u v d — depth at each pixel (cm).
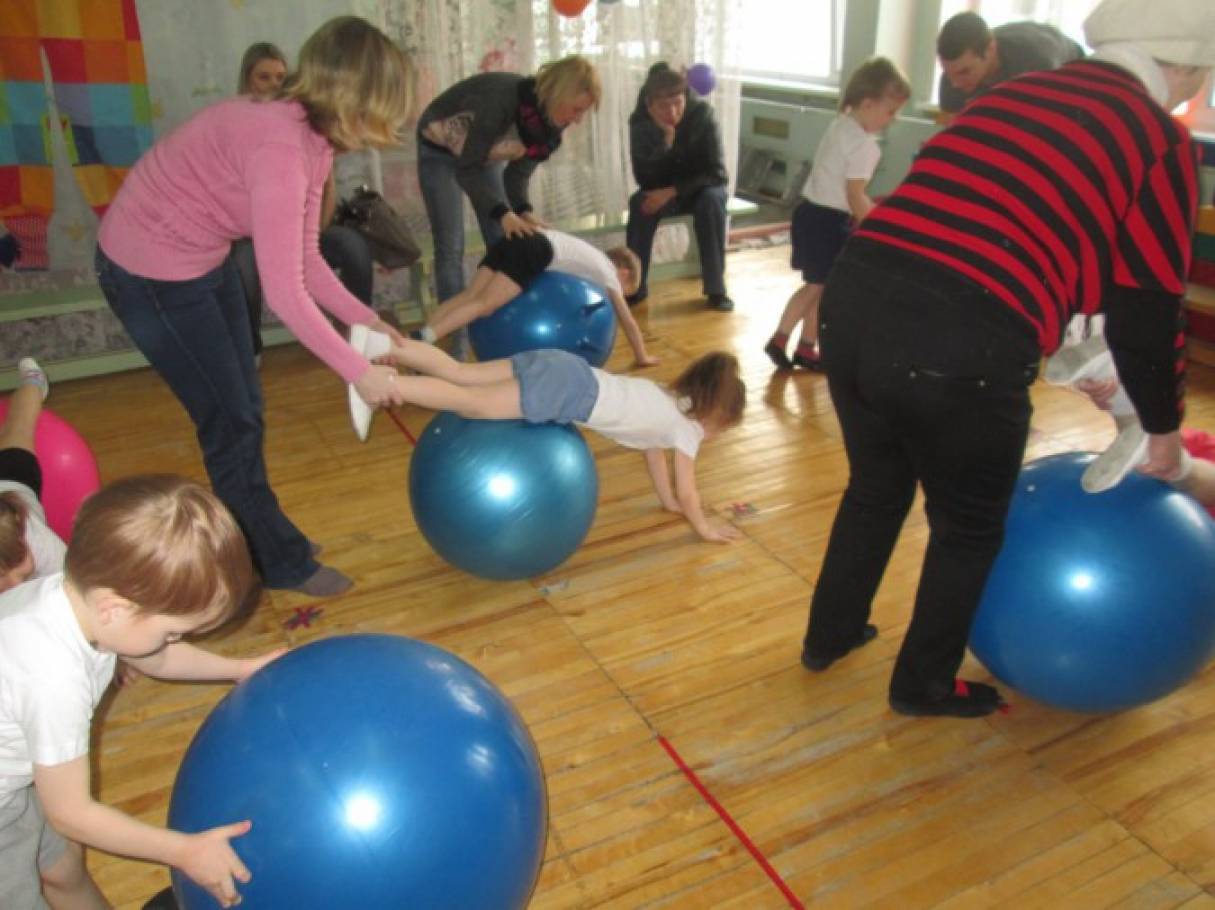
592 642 226
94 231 392
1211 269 396
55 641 111
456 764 123
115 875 169
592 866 168
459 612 238
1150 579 170
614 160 495
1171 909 159
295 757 120
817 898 161
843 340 160
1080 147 142
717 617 235
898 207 155
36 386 222
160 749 196
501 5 440
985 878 165
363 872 116
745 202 542
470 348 390
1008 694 207
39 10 355
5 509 143
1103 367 194
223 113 184
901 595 240
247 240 355
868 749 193
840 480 300
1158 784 184
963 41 331
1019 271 144
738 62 509
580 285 331
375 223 383
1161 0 143
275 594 245
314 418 349
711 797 182
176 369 204
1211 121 404
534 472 221
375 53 176
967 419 152
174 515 112
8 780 115
